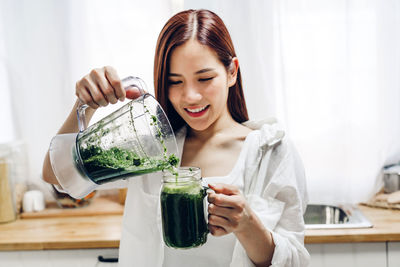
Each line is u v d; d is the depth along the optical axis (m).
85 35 1.99
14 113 2.06
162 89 1.00
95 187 0.89
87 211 1.93
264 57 1.94
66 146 0.85
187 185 0.79
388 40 1.90
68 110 2.04
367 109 1.95
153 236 1.06
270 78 1.95
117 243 1.60
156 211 1.06
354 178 1.97
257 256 0.92
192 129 1.14
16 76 2.03
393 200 1.86
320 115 1.96
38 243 1.61
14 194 1.90
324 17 1.90
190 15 0.98
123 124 0.80
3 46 2.01
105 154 0.82
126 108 0.81
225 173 1.06
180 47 0.94
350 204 1.96
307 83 1.94
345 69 1.91
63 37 1.99
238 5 1.91
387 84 1.92
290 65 1.94
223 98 1.00
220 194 0.80
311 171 1.99
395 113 1.94
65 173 0.85
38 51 2.00
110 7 1.98
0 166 1.84
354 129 1.97
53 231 1.72
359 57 1.92
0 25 1.99
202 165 1.08
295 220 1.03
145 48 2.00
